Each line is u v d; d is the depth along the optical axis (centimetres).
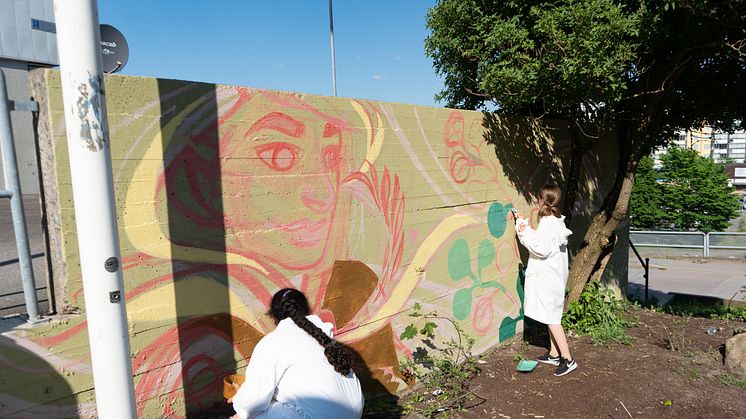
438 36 545
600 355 529
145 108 267
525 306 505
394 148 418
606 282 810
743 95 640
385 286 417
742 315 708
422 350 457
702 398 427
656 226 3722
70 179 240
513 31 467
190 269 291
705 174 3572
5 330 227
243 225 315
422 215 448
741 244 1881
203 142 292
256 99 317
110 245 213
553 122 625
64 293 243
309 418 228
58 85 235
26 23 969
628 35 456
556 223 493
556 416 395
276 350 235
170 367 284
